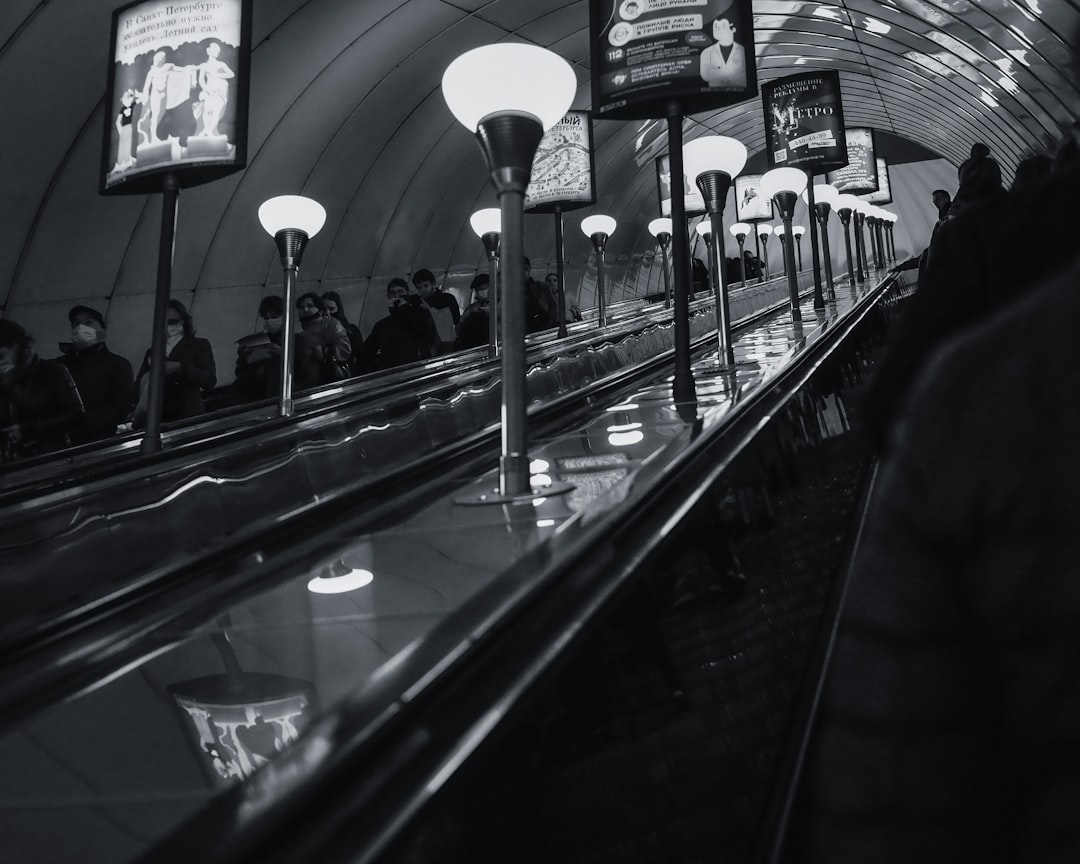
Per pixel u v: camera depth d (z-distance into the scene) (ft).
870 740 2.13
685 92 19.26
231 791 3.62
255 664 6.46
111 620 8.61
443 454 15.49
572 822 4.83
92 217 46.39
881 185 111.04
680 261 18.66
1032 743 2.00
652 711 6.42
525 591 5.72
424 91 62.34
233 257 57.72
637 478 8.80
